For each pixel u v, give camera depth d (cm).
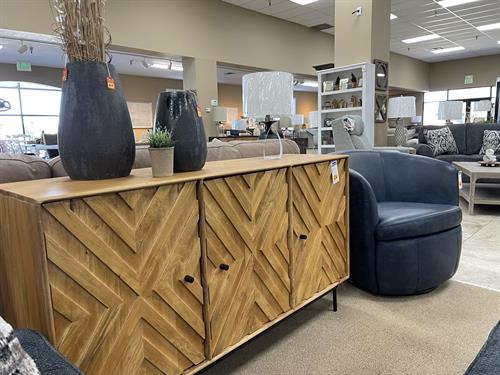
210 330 129
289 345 165
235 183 135
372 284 209
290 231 161
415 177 243
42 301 90
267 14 784
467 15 792
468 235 313
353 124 387
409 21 825
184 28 654
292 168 160
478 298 204
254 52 768
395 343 163
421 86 1277
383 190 254
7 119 967
